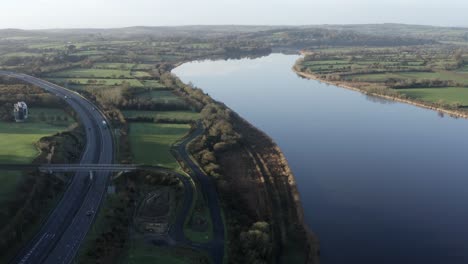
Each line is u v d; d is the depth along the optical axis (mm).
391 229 121938
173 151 162625
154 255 99750
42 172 133875
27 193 119250
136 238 106500
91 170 135875
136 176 137875
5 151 150750
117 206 119062
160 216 116438
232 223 114938
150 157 155375
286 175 155625
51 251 98812
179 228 111312
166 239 106375
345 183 150375
